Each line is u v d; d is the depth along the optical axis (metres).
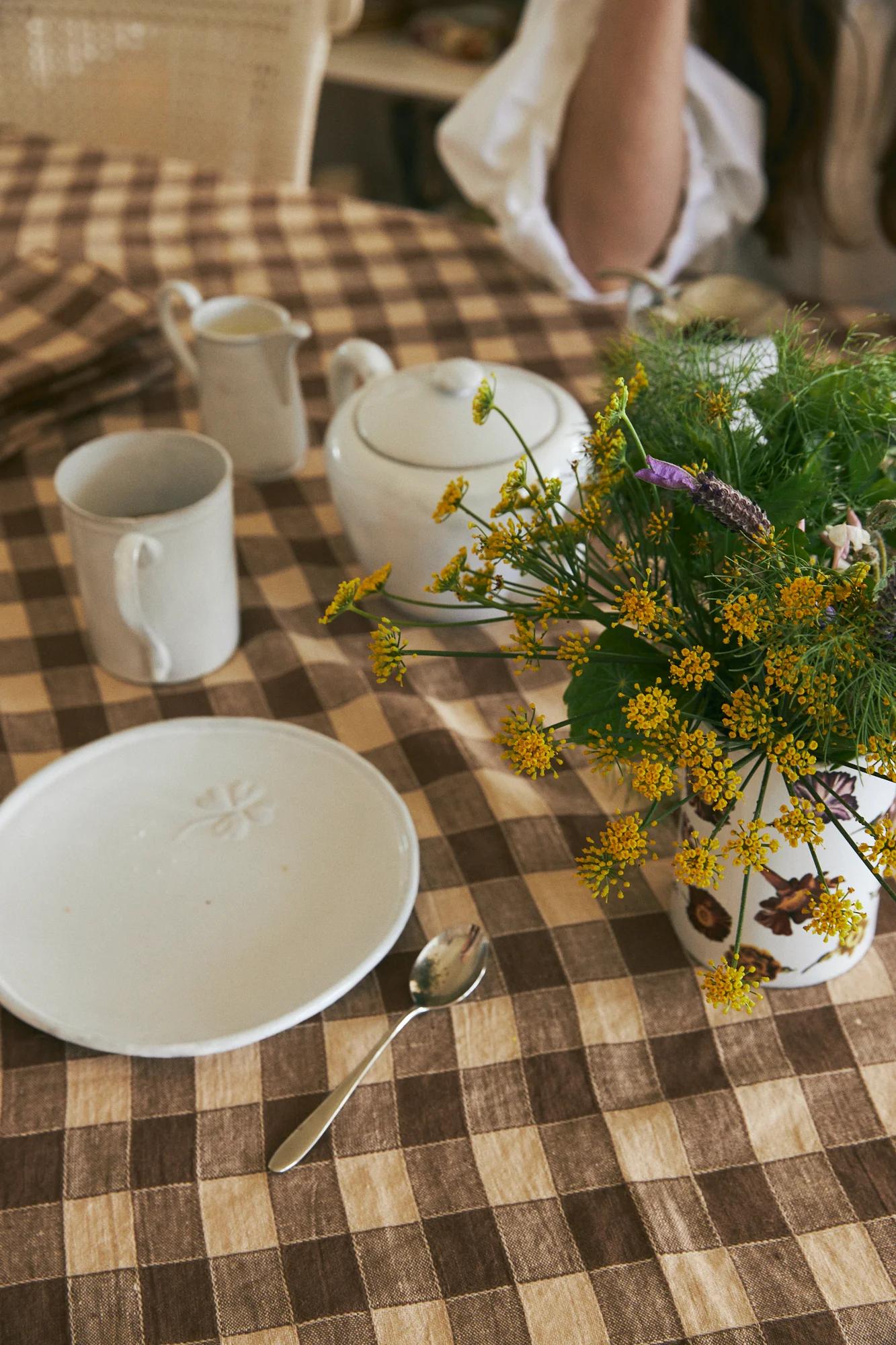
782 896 0.83
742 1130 0.83
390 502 1.01
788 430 0.84
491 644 1.08
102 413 1.29
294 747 0.98
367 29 2.81
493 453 1.02
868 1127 0.83
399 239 1.52
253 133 1.82
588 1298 0.77
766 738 0.73
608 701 0.79
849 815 0.79
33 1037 0.85
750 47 1.80
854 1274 0.78
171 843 0.93
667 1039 0.86
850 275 2.10
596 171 1.48
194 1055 0.83
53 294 1.32
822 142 1.86
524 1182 0.81
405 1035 0.86
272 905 0.90
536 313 1.40
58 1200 0.80
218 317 1.21
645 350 0.90
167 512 1.08
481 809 0.97
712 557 0.79
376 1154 0.82
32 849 0.92
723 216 1.64
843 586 0.72
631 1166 0.81
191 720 0.99
